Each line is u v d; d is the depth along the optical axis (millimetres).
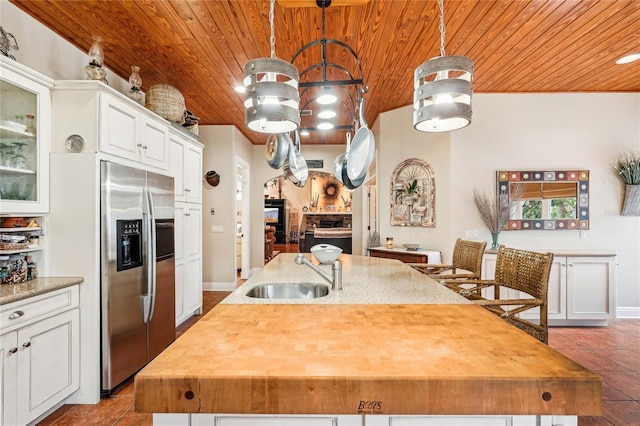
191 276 3852
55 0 2213
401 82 3713
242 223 6766
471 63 1374
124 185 2393
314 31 2658
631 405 2186
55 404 1994
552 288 3670
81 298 2197
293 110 1366
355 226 7004
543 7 2373
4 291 1815
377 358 899
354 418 847
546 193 4016
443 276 2484
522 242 4023
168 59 3119
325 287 1910
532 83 3805
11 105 2115
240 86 3799
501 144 4074
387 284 1893
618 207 4016
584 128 4043
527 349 959
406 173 4492
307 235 9938
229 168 5586
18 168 2082
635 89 3975
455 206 4066
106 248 2225
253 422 854
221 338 1047
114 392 2320
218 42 2816
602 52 3057
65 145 2244
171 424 854
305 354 926
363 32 2684
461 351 945
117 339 2301
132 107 2631
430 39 2803
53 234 2221
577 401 790
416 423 848
